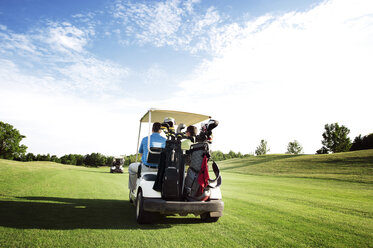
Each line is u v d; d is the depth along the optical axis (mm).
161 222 4156
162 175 3951
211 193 4113
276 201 7141
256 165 39969
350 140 54594
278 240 3336
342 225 4312
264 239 3355
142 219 3857
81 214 4449
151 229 3666
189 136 4234
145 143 4680
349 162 28234
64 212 4531
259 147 74188
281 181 17375
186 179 4129
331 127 56219
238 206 6051
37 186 8516
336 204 6844
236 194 8812
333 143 55125
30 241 2846
